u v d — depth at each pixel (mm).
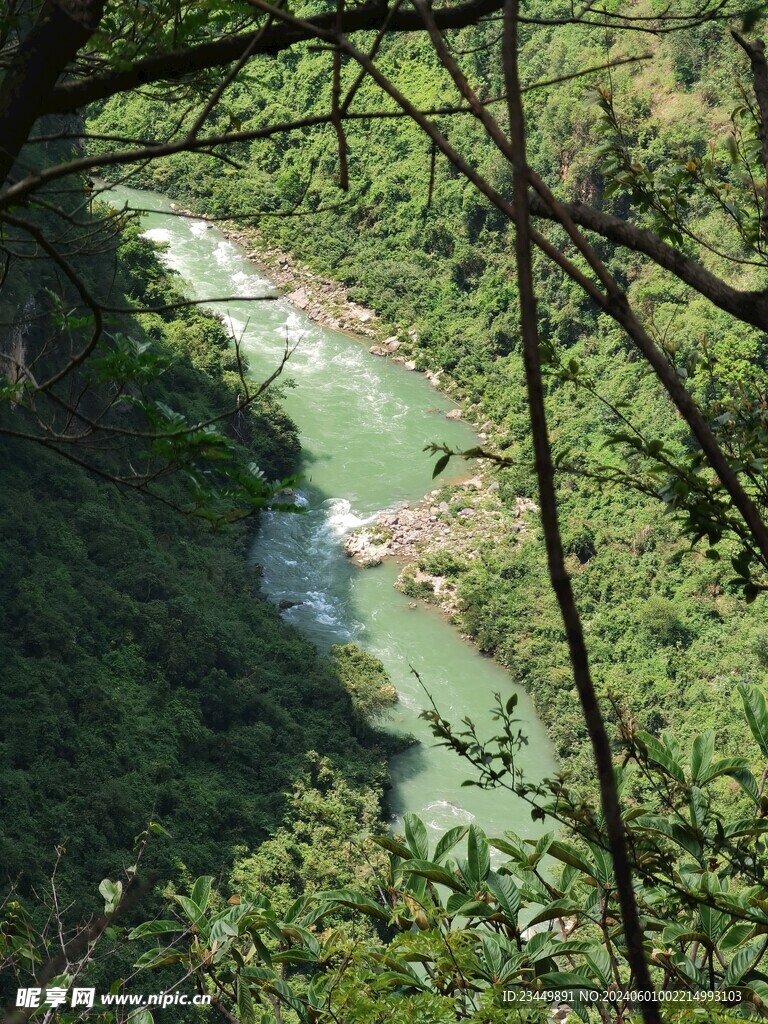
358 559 40531
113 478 2771
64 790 28000
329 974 4512
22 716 29094
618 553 39438
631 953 1389
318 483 44125
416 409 49000
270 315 54469
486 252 55562
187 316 49375
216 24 3365
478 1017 3977
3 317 29062
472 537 41219
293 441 44875
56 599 32938
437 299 55594
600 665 36125
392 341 53000
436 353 51688
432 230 57312
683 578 38375
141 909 24656
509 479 43031
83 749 29469
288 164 63781
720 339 41469
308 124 2256
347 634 37375
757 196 4379
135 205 60906
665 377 1622
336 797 30391
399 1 2146
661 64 50906
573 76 2174
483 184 1610
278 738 32312
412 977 4391
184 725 31656
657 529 39469
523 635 36906
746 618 36719
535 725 34062
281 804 30312
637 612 37000
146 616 34125
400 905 4629
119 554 36219
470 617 37469
